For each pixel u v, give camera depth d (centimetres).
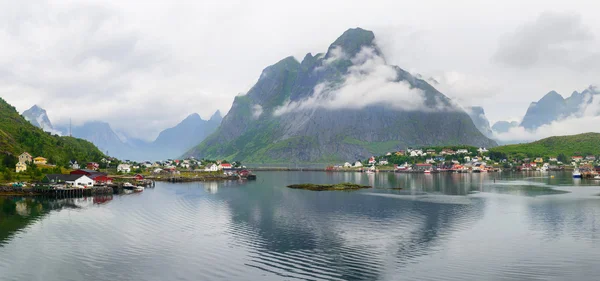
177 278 5638
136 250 6956
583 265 6172
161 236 7994
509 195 15312
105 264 6194
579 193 15838
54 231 8325
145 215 10412
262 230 8638
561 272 5878
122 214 10531
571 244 7400
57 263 6225
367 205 12625
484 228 8819
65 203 12650
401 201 13662
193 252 6856
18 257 6500
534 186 19462
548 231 8481
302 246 7294
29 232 8219
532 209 11469
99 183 16850
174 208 11756
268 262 6344
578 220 9700
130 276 5700
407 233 8356
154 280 5559
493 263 6288
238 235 8138
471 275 5759
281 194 16338
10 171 17225
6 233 8106
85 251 6869
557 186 19362
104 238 7756
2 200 13150
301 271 5934
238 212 11094
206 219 9925
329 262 6366
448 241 7656
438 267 6112
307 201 13750
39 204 12344
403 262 6356
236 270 5972
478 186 19788
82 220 9581
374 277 5678
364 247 7231
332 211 11325
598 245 7312
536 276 5719
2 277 5616
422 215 10569
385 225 9212
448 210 11419
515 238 7869
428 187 19550
